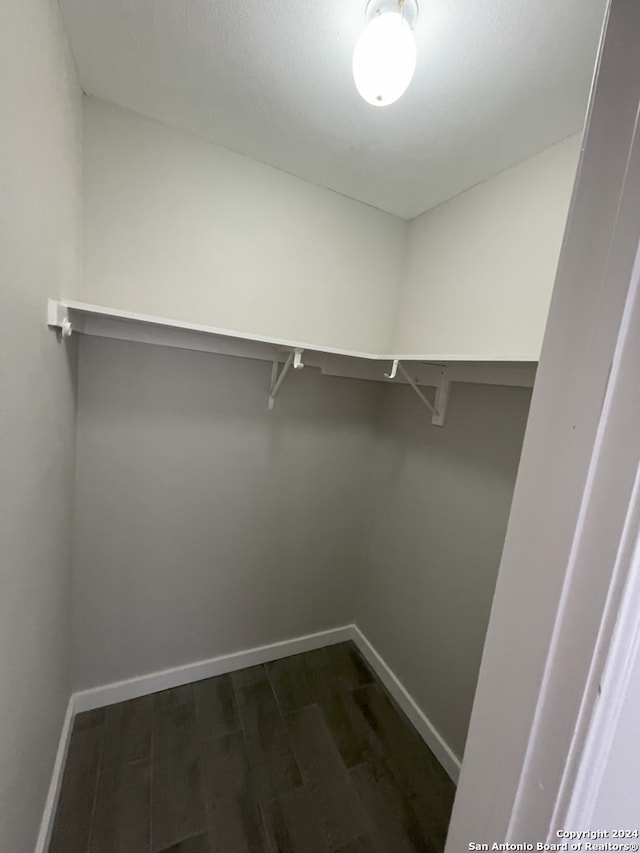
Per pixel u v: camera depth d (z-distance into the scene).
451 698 1.39
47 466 0.87
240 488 1.60
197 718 1.48
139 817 1.13
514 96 0.96
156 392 1.38
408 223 1.72
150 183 1.23
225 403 1.50
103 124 1.15
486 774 0.43
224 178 1.34
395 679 1.68
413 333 1.66
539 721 0.38
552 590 0.36
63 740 1.25
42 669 0.93
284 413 1.63
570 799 0.37
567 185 1.08
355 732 1.48
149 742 1.36
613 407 0.32
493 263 1.30
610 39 0.33
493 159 1.21
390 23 0.70
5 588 0.63
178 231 1.29
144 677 1.55
